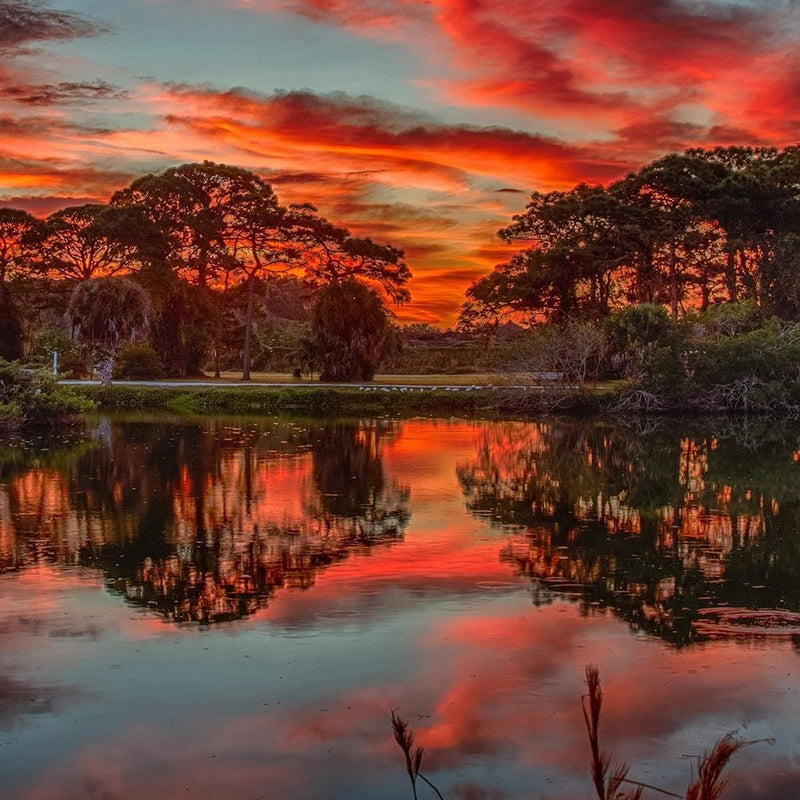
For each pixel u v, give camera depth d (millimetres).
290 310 112500
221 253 63469
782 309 55125
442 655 9125
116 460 25250
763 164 59938
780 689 8203
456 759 6961
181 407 46219
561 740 7238
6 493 19516
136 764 6922
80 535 15156
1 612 10688
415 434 33344
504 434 33438
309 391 46062
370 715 7742
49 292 71375
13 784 6625
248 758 7000
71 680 8516
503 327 71188
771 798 6293
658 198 59500
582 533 15352
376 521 16453
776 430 35469
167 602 11117
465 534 15242
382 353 59750
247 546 14320
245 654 9188
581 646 9406
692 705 7871
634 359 44188
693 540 14750
